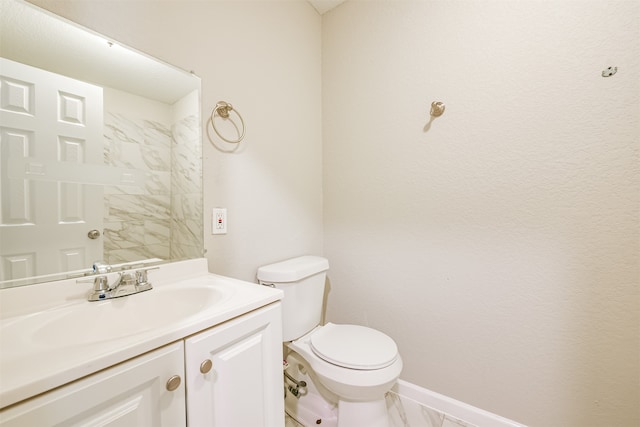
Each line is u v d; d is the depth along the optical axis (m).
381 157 1.48
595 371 0.98
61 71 0.78
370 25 1.51
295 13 1.54
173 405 0.56
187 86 1.04
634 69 0.89
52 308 0.70
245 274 1.26
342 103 1.64
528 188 1.08
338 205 1.67
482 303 1.19
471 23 1.19
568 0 0.99
